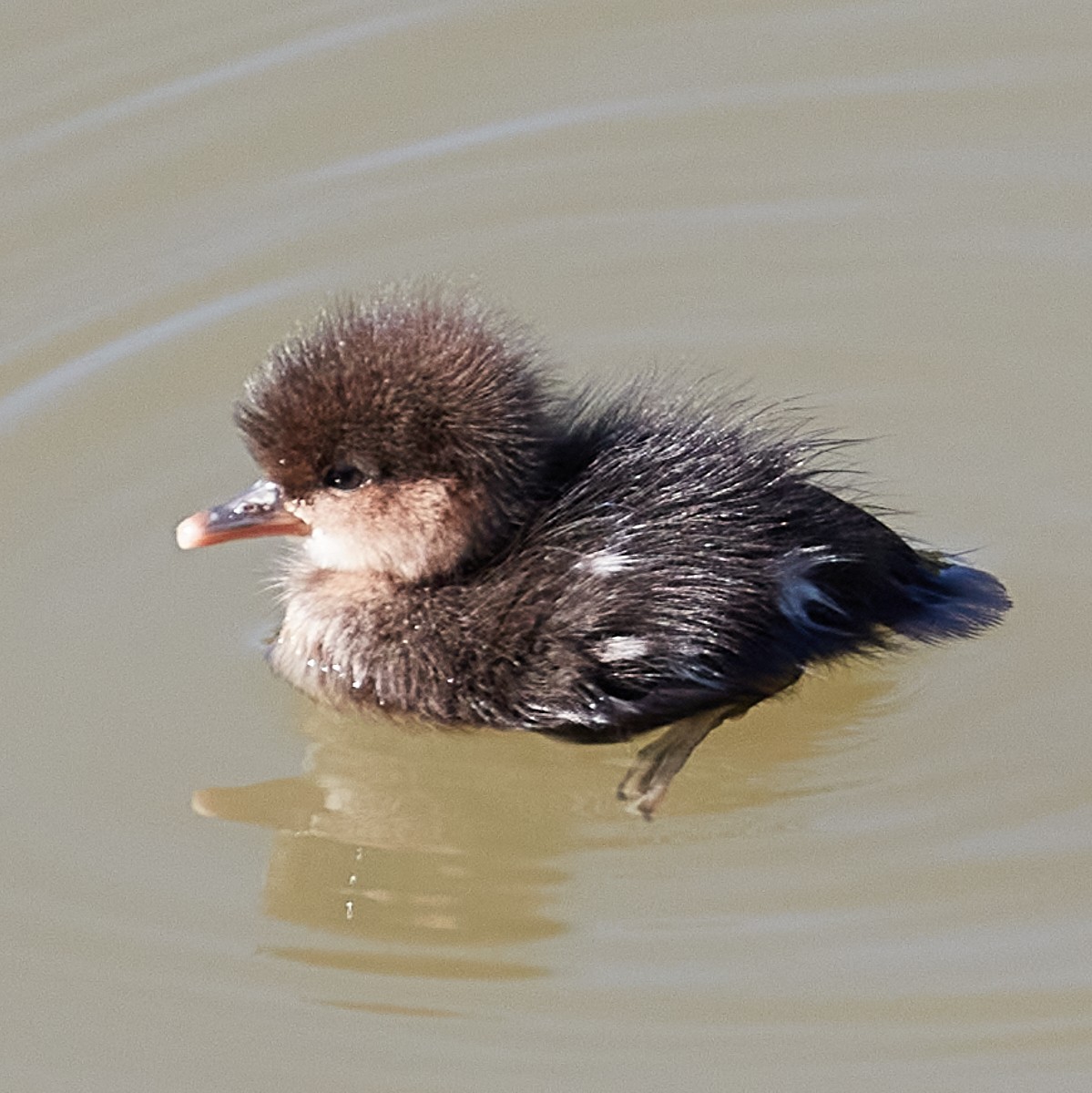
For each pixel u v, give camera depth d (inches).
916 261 542.6
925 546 457.7
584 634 402.6
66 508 477.4
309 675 432.8
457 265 544.7
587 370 515.2
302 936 385.1
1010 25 607.2
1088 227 549.0
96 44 602.9
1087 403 499.5
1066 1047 353.4
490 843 414.0
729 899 385.1
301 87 591.2
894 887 383.9
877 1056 353.4
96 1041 364.5
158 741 427.2
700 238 552.4
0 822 407.2
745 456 420.8
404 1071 356.2
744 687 409.4
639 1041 358.6
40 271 541.6
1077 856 386.3
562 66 600.7
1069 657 429.1
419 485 410.3
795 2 613.0
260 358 514.3
